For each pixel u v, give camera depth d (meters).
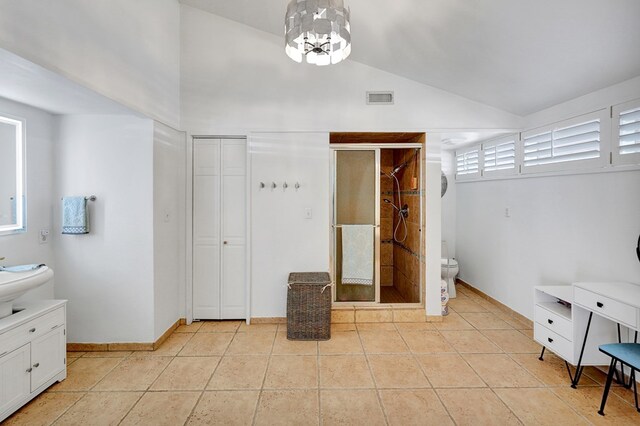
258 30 3.37
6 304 2.08
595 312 2.13
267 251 3.42
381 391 2.27
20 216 2.56
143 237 2.88
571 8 1.78
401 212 4.14
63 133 2.85
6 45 1.61
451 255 5.00
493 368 2.56
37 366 2.16
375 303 3.56
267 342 3.02
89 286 2.88
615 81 2.30
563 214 2.89
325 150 3.41
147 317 2.89
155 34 2.92
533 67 2.46
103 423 1.96
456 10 2.15
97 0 2.22
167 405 2.12
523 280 3.44
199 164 3.45
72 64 2.01
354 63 3.40
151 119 2.87
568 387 2.30
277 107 3.39
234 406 2.12
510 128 3.41
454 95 3.41
